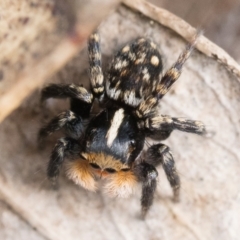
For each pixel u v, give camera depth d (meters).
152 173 0.05
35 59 0.05
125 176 0.05
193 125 0.05
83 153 0.05
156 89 0.05
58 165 0.05
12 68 0.05
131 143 0.05
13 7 0.05
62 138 0.05
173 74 0.05
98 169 0.05
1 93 0.05
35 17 0.05
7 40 0.05
